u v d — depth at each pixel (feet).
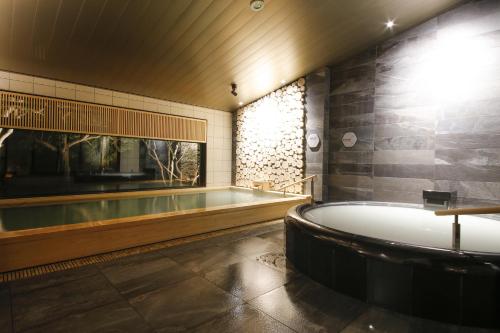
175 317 6.15
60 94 17.34
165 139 22.16
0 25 11.69
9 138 16.70
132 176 22.52
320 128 19.69
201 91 21.17
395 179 16.74
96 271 8.48
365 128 18.04
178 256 9.83
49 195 18.19
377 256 6.71
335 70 19.56
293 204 17.62
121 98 19.83
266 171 23.49
